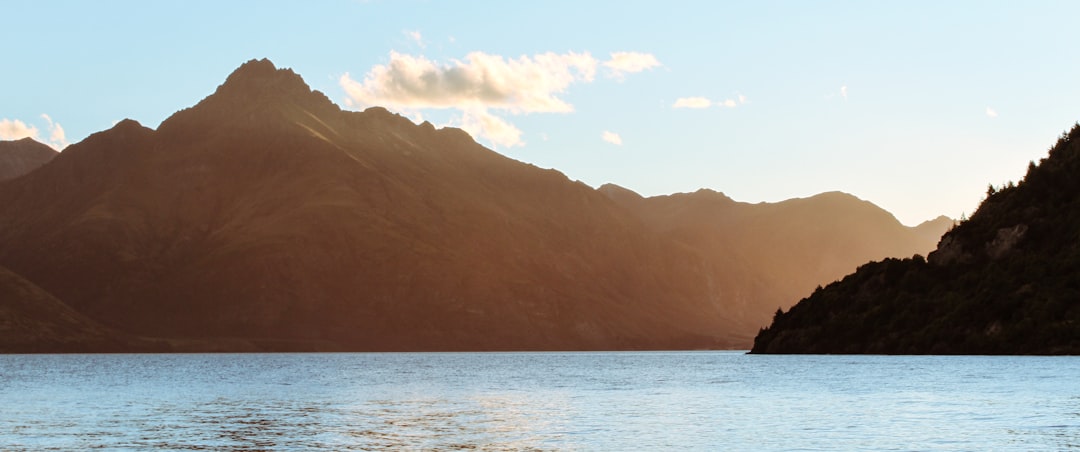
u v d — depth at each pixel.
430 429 67.31
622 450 56.75
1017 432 62.25
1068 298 188.38
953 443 58.00
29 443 60.84
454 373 170.25
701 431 65.25
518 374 162.75
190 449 58.09
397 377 151.88
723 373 150.50
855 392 97.44
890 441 59.25
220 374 165.75
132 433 65.62
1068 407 77.12
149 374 167.00
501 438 61.97
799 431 64.62
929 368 140.62
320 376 157.12
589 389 112.38
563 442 60.25
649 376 149.12
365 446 58.84
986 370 131.00
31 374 166.50
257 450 57.53
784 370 149.50
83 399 97.44
